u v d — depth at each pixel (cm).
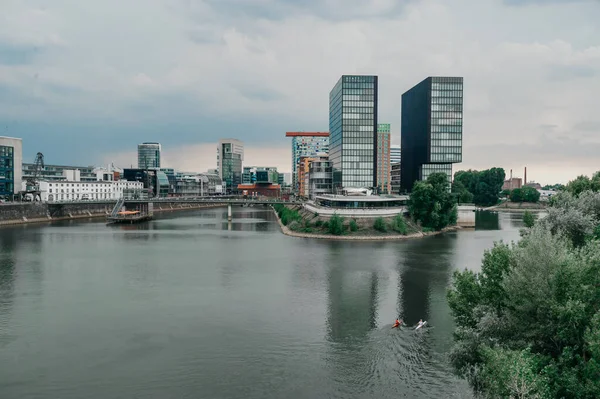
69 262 11988
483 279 5450
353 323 7250
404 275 10362
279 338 6662
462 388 5234
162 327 7075
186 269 11100
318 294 8844
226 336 6725
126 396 5103
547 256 4434
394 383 5372
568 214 7200
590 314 4106
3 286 9425
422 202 18562
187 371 5656
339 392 5178
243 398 5059
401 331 6912
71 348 6300
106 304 8194
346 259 12362
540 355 4156
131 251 13850
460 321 5391
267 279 10044
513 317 4525
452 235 17800
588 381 3647
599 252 4538
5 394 5134
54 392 5181
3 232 18725
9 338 6631
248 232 19188
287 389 5244
